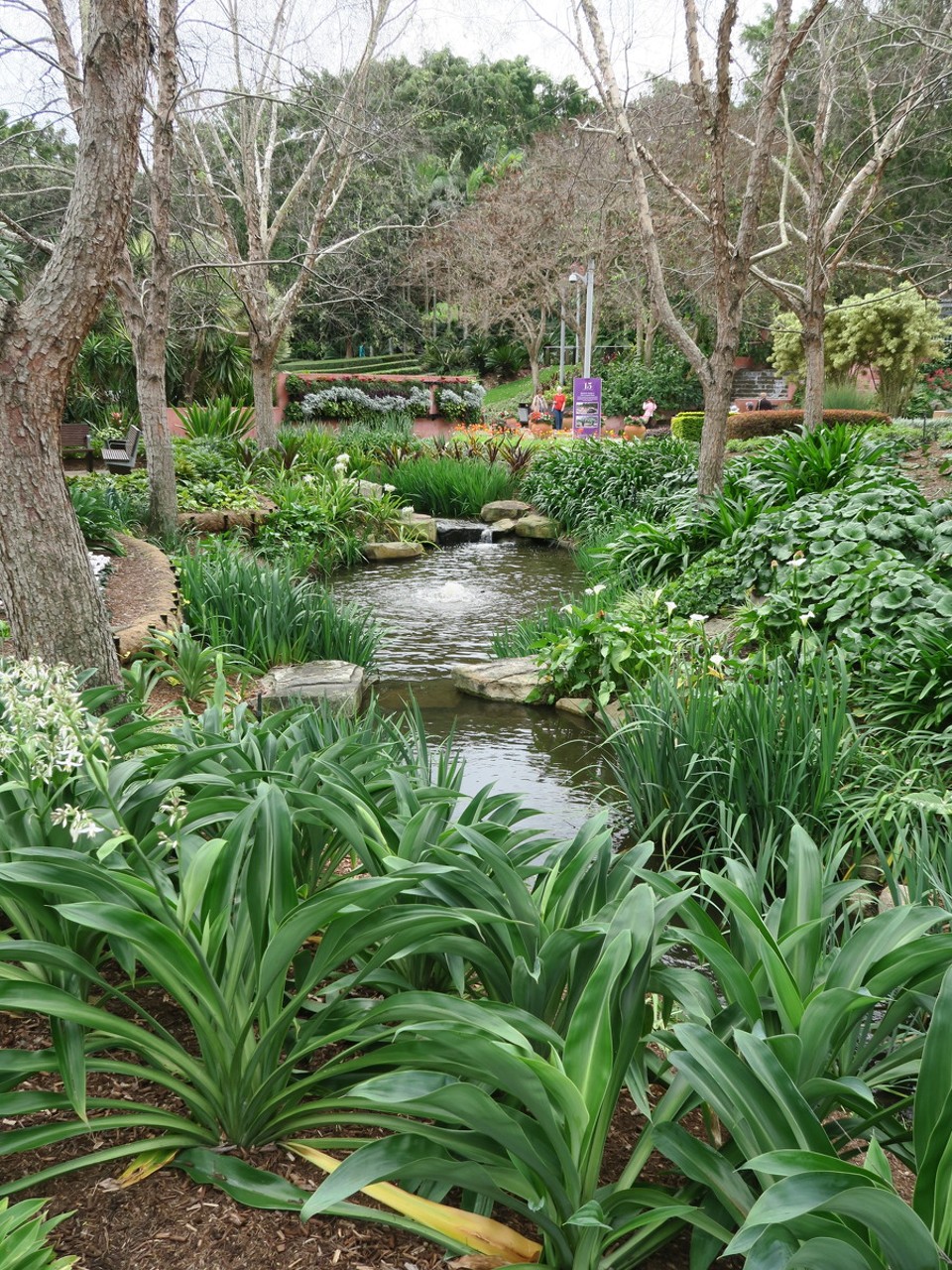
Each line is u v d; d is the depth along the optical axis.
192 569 7.64
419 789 2.70
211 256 15.20
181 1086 1.96
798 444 9.48
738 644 6.43
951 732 4.71
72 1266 1.64
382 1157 1.58
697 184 19.69
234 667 6.08
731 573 7.86
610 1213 1.80
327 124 13.32
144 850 2.31
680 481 13.87
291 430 19.00
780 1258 1.32
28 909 2.11
